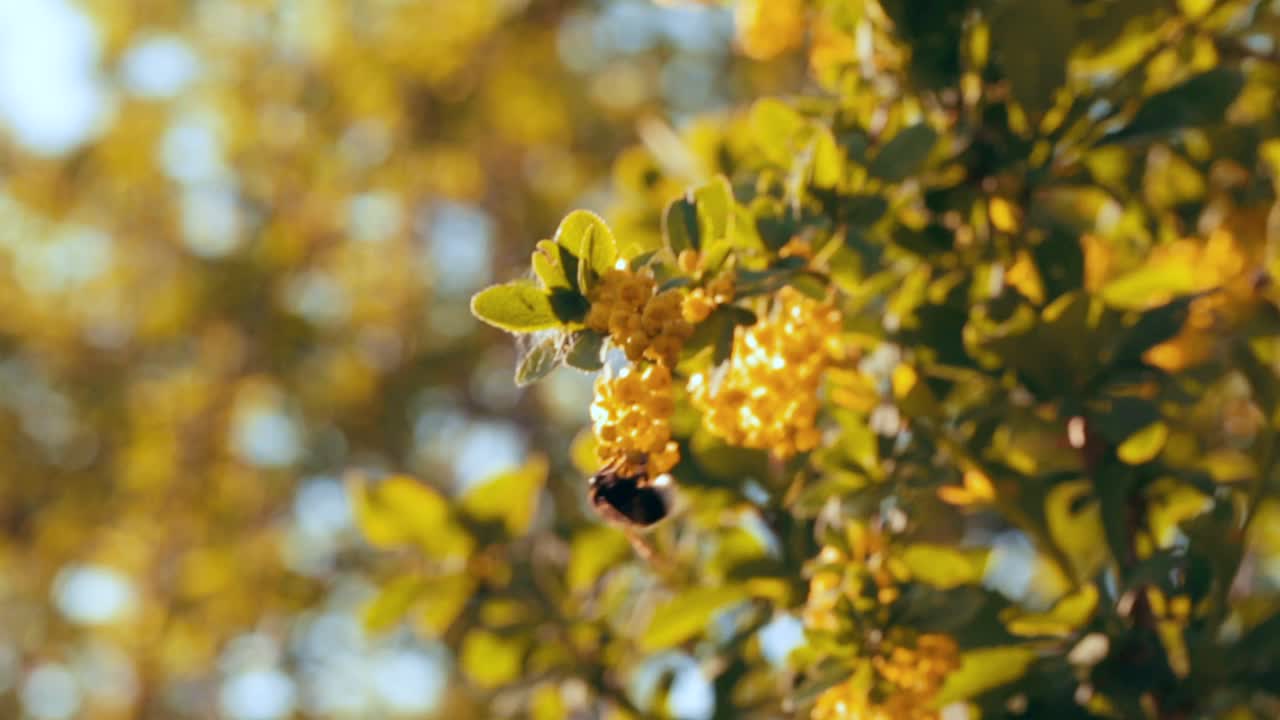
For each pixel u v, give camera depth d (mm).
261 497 2160
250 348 2150
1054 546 727
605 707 794
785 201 692
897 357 736
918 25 735
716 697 778
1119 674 710
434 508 789
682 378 708
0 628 2201
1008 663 708
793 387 667
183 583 2062
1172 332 714
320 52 2160
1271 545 904
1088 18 739
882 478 717
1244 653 708
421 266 2236
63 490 2197
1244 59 773
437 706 1887
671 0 808
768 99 744
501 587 792
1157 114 732
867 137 719
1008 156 731
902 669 693
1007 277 742
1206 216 794
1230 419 881
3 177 2352
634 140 2166
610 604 793
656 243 811
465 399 2094
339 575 2008
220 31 2264
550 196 2191
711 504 736
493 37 2129
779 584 733
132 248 2334
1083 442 724
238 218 2273
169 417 2199
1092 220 818
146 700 2070
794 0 786
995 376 725
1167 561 702
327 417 2104
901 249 739
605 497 657
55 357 2271
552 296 630
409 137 2139
